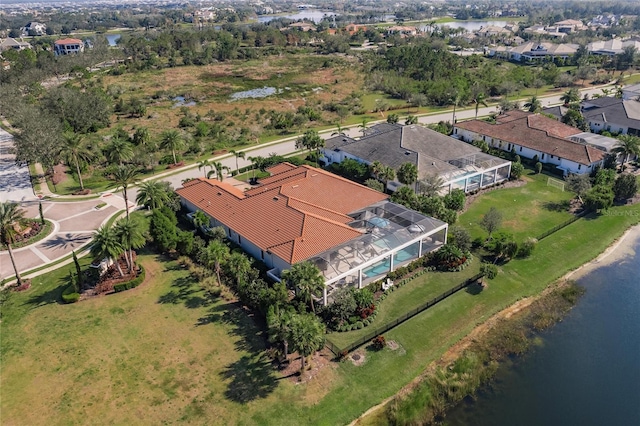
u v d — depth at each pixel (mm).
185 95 165000
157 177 97750
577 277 63750
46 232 75375
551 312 57062
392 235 63000
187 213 80875
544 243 70875
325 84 183625
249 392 44594
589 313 57000
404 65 189875
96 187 93500
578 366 49219
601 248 69938
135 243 60812
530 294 60062
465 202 83938
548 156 100125
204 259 62469
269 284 59438
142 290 60250
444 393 45438
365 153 96188
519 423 42844
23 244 71875
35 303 58219
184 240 66438
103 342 51250
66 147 88750
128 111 144625
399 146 94062
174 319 54719
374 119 138250
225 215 72125
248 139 121500
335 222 64812
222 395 44281
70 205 85312
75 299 58031
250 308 56406
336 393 44688
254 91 175500
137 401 43719
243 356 48875
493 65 198750
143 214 81000
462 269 64125
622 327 54781
